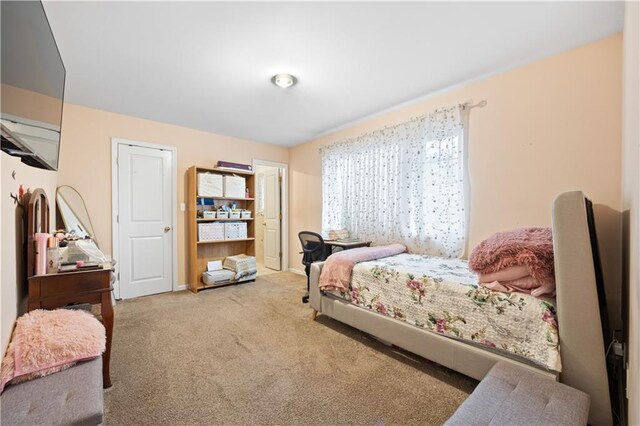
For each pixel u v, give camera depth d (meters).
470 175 2.65
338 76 2.51
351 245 3.25
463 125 2.69
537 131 2.26
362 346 2.18
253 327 2.54
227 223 4.07
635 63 1.04
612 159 1.93
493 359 1.53
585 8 1.68
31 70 1.25
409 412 1.46
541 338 1.36
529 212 2.29
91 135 3.21
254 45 2.05
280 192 5.18
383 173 3.33
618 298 1.87
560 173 2.14
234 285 4.02
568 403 1.00
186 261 3.90
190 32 1.90
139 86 2.69
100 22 1.79
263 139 4.57
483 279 1.63
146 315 2.83
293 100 3.02
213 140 4.19
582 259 1.27
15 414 0.86
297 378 1.76
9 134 1.05
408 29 1.88
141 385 1.67
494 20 1.79
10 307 1.28
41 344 1.11
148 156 3.61
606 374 1.22
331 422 1.39
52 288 1.49
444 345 1.73
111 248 3.31
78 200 3.09
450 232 2.72
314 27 1.86
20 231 1.50
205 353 2.06
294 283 4.14
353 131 3.83
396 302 2.01
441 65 2.33
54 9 1.66
